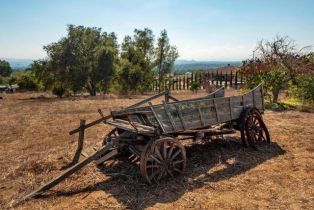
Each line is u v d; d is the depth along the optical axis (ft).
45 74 127.95
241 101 29.45
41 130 41.34
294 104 54.54
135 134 23.72
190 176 23.26
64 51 120.98
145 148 21.38
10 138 37.29
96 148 27.89
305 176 22.86
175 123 23.27
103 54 122.11
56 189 21.67
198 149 29.25
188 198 19.85
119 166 25.49
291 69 56.24
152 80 140.05
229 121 29.19
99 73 121.90
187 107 24.23
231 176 23.24
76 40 122.83
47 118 51.42
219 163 25.84
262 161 26.21
